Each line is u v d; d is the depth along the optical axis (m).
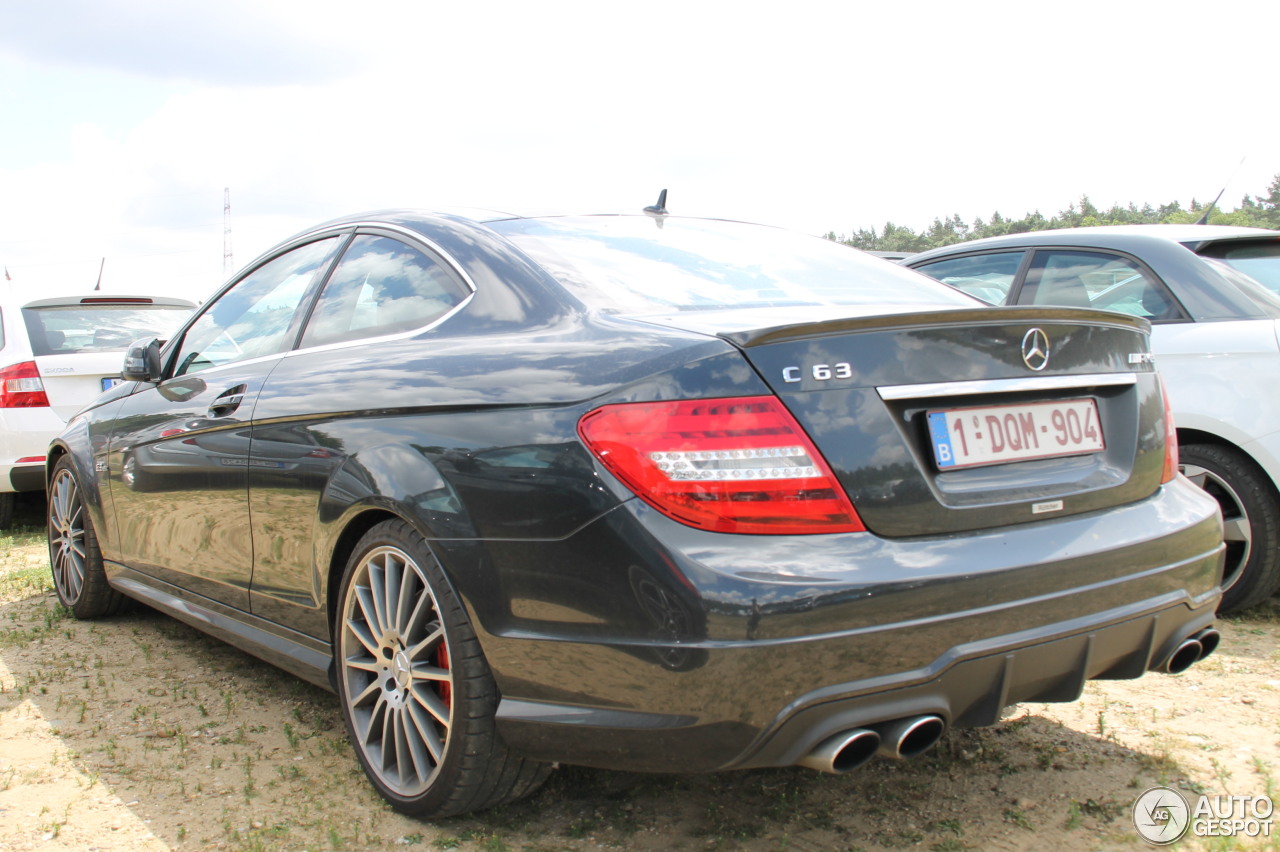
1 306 6.43
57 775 2.66
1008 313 2.10
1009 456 2.09
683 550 1.83
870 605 1.82
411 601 2.36
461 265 2.60
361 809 2.45
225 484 3.02
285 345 3.04
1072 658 2.04
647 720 1.89
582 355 2.08
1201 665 3.38
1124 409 2.32
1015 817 2.38
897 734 1.87
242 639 3.06
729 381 1.87
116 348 6.50
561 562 1.97
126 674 3.50
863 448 1.89
